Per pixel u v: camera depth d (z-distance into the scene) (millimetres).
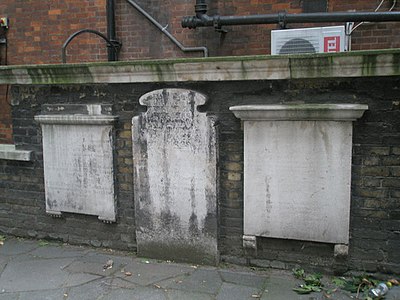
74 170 4121
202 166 3607
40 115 4141
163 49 6078
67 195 4195
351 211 3322
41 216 4441
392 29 5098
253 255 3643
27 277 3623
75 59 6527
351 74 3102
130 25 6199
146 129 3754
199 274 3568
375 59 2996
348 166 3229
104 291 3340
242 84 3480
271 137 3396
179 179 3705
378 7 5062
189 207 3707
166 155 3719
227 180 3621
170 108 3650
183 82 3658
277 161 3408
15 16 6770
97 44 6379
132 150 3875
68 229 4332
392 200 3217
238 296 3197
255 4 5535
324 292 3213
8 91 7078
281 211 3453
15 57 6891
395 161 3170
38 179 4391
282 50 5102
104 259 3939
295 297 3160
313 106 3191
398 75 3043
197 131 3582
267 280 3428
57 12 6516
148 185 3826
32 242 4441
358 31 5211
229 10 5637
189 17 5555
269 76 3301
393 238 3254
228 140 3576
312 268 3492
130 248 4074
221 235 3711
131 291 3324
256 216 3533
